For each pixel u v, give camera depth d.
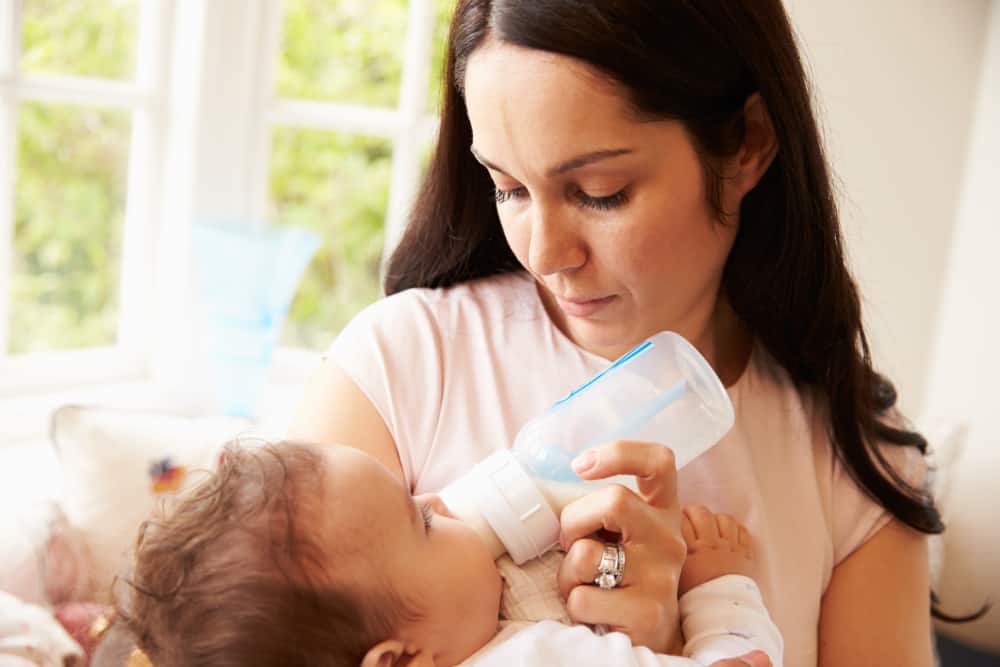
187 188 2.45
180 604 0.95
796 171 1.06
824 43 2.42
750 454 1.13
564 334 1.15
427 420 1.13
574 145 0.90
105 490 1.95
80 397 2.35
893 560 1.16
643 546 0.98
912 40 2.40
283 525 0.96
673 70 0.91
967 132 2.42
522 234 0.99
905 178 2.45
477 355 1.14
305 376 2.75
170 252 2.49
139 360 2.55
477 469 1.06
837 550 1.17
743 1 0.97
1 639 1.50
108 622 1.14
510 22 0.89
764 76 0.99
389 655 0.94
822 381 1.16
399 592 0.97
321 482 0.98
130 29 2.55
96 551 1.90
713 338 1.16
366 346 1.14
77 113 2.65
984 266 2.38
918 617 1.16
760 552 1.11
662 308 1.01
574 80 0.89
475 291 1.20
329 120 2.60
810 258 1.12
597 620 0.98
